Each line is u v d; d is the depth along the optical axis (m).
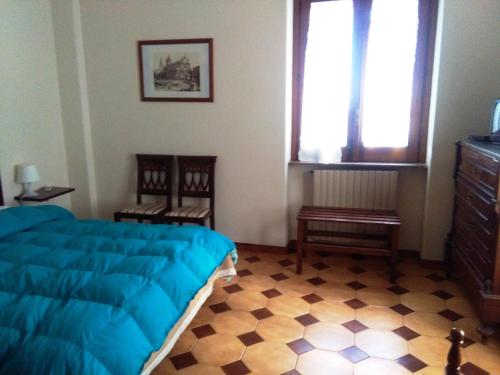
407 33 3.23
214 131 3.58
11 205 3.26
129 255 2.20
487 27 2.81
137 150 3.80
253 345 2.26
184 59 3.49
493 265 2.14
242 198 3.64
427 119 3.33
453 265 2.95
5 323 1.54
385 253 3.01
